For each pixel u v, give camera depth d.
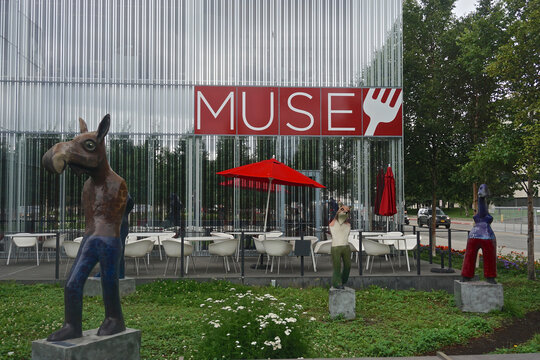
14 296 7.64
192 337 5.47
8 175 12.76
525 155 9.50
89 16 13.34
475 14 13.34
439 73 14.28
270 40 13.57
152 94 13.27
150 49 13.38
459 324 6.54
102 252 4.09
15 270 10.18
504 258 12.55
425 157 14.68
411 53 14.77
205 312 6.56
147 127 13.18
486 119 14.09
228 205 13.04
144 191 13.02
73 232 12.64
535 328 6.61
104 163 4.23
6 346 5.02
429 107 14.56
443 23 14.92
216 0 13.57
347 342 5.53
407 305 7.69
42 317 6.28
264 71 13.48
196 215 12.99
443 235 27.81
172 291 7.98
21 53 13.14
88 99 13.16
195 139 13.20
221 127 13.23
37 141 12.95
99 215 4.18
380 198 13.16
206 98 13.28
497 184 12.70
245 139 13.27
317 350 5.11
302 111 13.39
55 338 3.83
